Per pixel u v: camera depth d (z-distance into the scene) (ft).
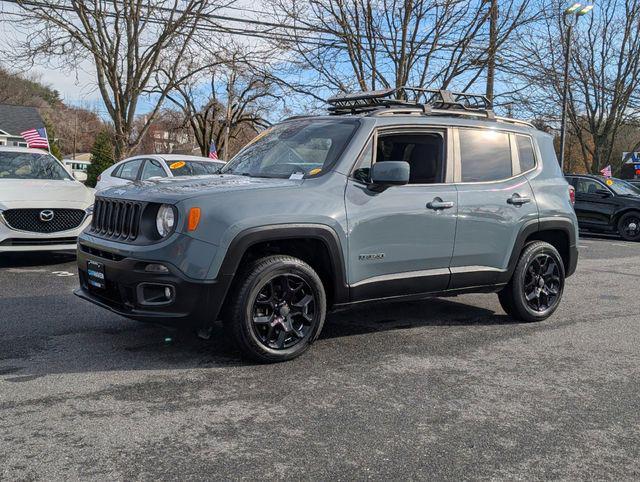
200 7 61.16
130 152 64.80
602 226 57.88
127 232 14.56
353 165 15.78
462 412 12.18
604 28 92.94
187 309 13.52
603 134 99.55
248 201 14.03
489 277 18.31
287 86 57.21
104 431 10.76
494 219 18.11
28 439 10.37
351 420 11.59
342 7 50.98
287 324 14.71
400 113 17.20
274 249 15.05
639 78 93.20
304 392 12.95
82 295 15.81
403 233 16.22
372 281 15.85
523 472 9.78
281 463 9.78
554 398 13.12
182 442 10.42
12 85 207.00
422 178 17.21
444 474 9.62
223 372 13.99
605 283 28.76
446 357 15.81
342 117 17.21
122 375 13.64
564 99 75.25
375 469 9.70
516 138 19.56
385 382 13.76
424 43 51.29
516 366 15.28
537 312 19.84
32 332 16.98
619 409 12.59
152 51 62.95
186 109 119.75
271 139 18.16
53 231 27.12
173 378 13.51
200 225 13.51
